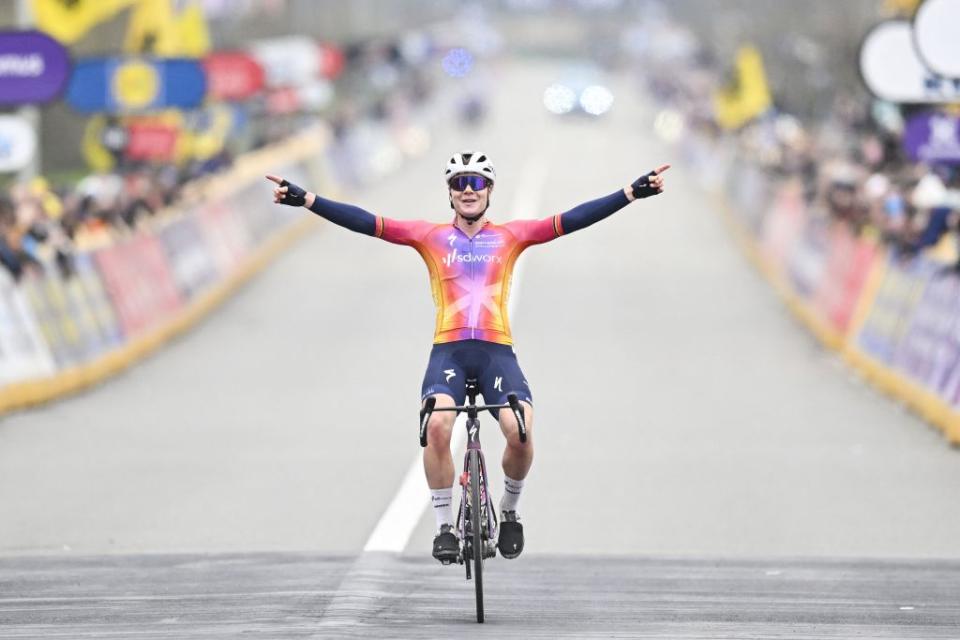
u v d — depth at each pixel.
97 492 39.94
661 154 190.12
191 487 40.38
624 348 67.69
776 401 54.94
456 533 24.72
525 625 22.94
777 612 24.36
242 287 90.31
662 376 60.59
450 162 25.06
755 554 31.88
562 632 22.20
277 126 137.75
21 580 27.98
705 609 24.62
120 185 79.12
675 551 32.53
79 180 136.62
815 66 191.62
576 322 75.00
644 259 99.50
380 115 188.12
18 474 42.88
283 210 111.88
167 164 94.50
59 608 24.95
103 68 71.31
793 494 38.94
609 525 35.25
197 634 22.19
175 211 81.88
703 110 180.50
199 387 59.84
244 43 183.25
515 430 24.00
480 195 24.91
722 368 62.66
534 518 36.12
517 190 146.62
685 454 44.94
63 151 151.25
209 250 85.94
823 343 69.50
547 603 25.25
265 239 102.81
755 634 22.27
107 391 59.56
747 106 148.50
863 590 26.67
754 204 106.38
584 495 38.94
